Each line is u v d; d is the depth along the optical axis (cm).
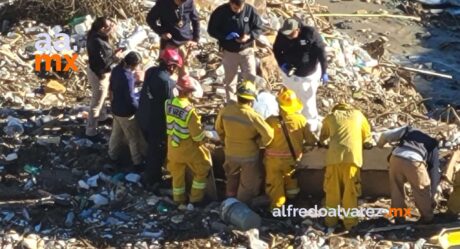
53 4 4316
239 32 3300
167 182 3203
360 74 4338
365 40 5056
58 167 3275
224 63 3391
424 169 2873
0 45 4078
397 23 5338
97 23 3238
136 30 4150
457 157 3272
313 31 3167
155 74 3000
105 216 3025
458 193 3023
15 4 4394
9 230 2938
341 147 2856
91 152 3338
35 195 3123
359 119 2908
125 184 3169
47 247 2861
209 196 3100
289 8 4866
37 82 3878
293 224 2989
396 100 4166
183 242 2888
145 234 2936
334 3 5534
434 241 2864
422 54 5006
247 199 3019
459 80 4731
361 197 3109
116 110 3109
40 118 3541
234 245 2866
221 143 3177
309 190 3109
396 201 2980
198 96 3688
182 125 2928
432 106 4425
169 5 3369
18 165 3281
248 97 2880
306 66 3191
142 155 3222
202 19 4353
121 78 3077
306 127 2962
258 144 2945
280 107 2950
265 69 3953
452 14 5500
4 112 3575
